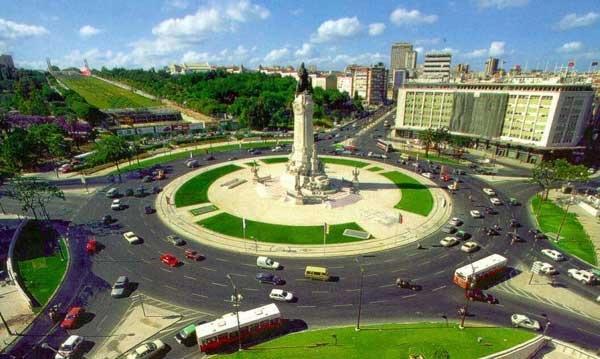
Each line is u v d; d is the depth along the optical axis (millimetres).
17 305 66375
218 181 137000
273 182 132500
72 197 120000
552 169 119062
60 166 155625
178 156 175250
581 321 63375
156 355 55000
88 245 85125
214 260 82062
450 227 96375
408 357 52844
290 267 79438
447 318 63438
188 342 57750
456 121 194500
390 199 119750
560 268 79625
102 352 55875
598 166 157750
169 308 65812
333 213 108062
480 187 132375
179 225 99562
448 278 75625
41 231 95188
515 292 71062
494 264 74250
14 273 73625
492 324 62156
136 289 71312
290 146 196375
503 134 177250
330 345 56031
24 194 95688
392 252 86062
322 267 79312
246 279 74938
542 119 158500
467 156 177250
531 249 87750
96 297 68875
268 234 94375
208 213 107625
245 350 55812
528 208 112875
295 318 63438
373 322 62250
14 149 143250
